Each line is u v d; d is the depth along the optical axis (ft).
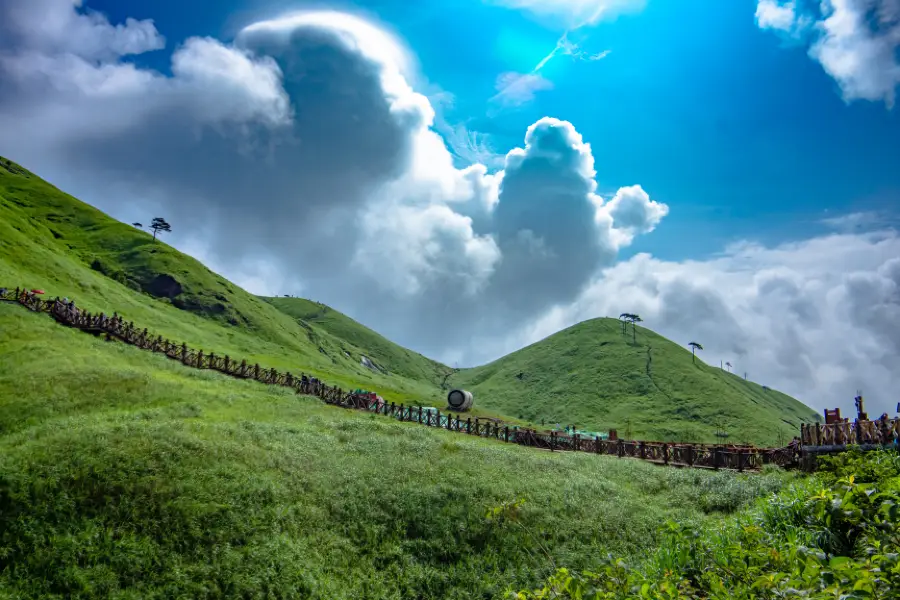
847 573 20.98
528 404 597.52
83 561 60.23
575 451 144.25
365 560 71.46
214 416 114.11
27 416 96.73
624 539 78.59
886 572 20.75
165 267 449.06
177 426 94.63
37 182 530.68
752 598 26.02
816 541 34.91
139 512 67.46
